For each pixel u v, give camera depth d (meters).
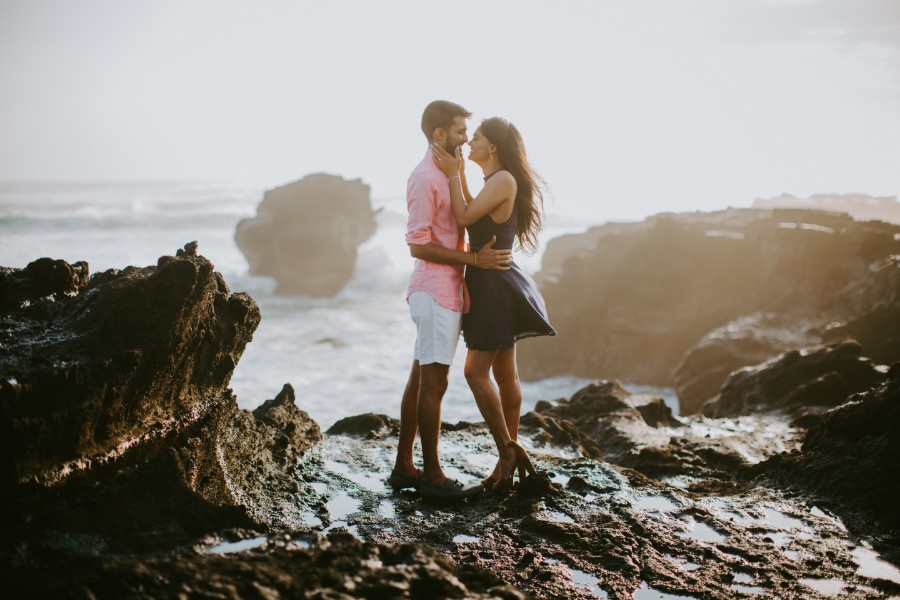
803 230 18.08
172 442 3.53
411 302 4.37
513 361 4.63
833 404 7.79
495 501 4.34
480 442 5.70
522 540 3.83
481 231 4.35
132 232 54.47
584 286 22.03
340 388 17.84
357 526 3.97
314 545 2.65
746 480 5.24
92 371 2.99
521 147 4.50
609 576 3.49
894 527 4.07
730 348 16.33
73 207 69.81
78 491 2.96
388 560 2.62
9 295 3.60
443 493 4.31
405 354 21.91
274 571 2.44
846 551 3.85
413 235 4.23
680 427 7.24
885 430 4.69
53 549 2.66
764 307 18.14
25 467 2.74
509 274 4.41
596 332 21.59
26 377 2.81
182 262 3.47
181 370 3.59
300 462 4.92
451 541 3.81
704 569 3.59
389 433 5.92
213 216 59.38
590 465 5.04
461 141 4.30
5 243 46.41
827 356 8.31
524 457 4.43
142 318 3.29
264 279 36.34
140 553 2.78
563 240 28.62
